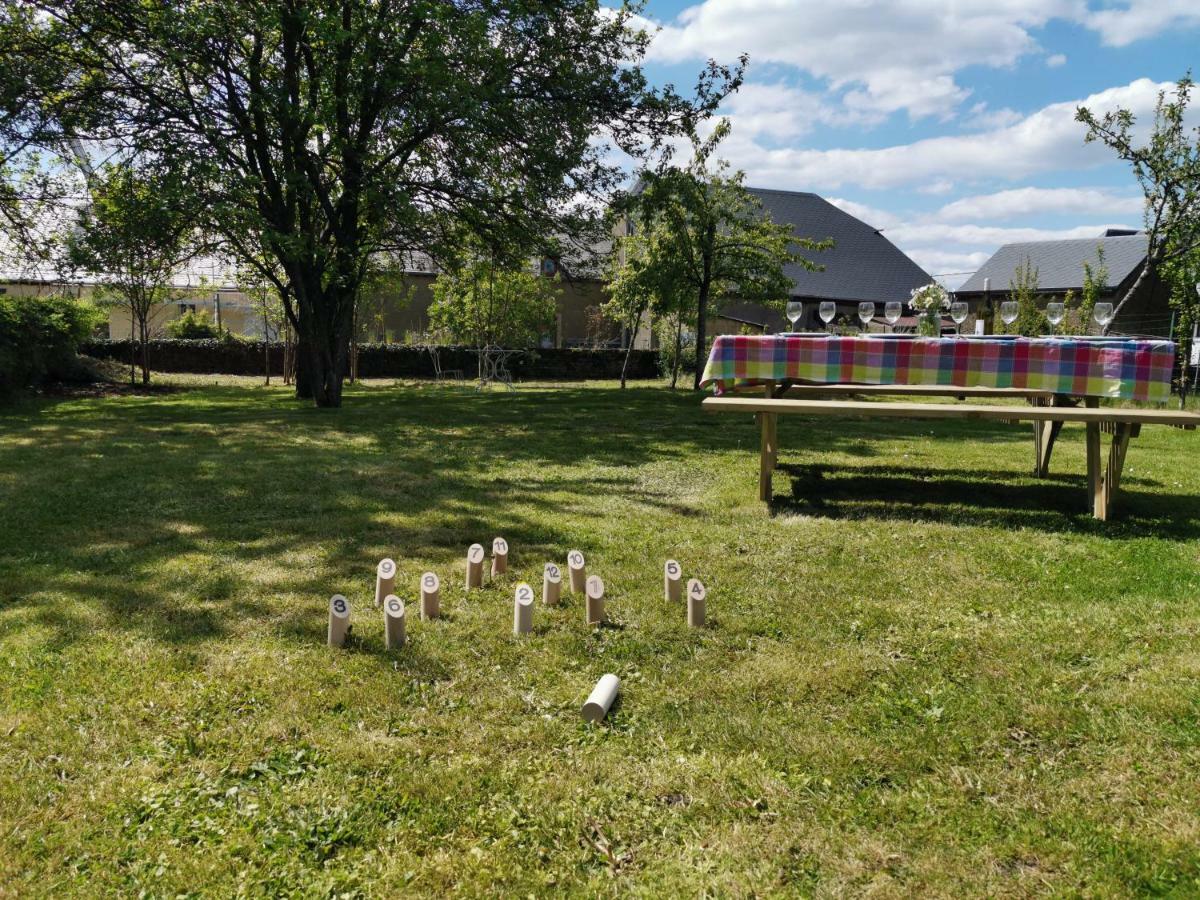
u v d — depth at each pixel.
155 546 4.42
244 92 12.64
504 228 14.98
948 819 2.04
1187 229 16.39
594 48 14.73
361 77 12.39
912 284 37.28
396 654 2.97
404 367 27.61
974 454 7.66
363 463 7.18
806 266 18.56
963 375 5.09
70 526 4.84
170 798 2.12
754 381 6.93
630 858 1.93
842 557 4.16
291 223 13.21
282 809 2.08
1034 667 2.86
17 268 15.19
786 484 6.16
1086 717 2.51
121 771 2.23
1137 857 1.89
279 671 2.82
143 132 12.30
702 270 18.38
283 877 1.85
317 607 3.46
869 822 2.04
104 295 20.06
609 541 4.51
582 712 2.55
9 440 8.65
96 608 3.42
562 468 6.91
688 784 2.19
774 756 2.32
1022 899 1.77
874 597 3.59
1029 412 4.88
